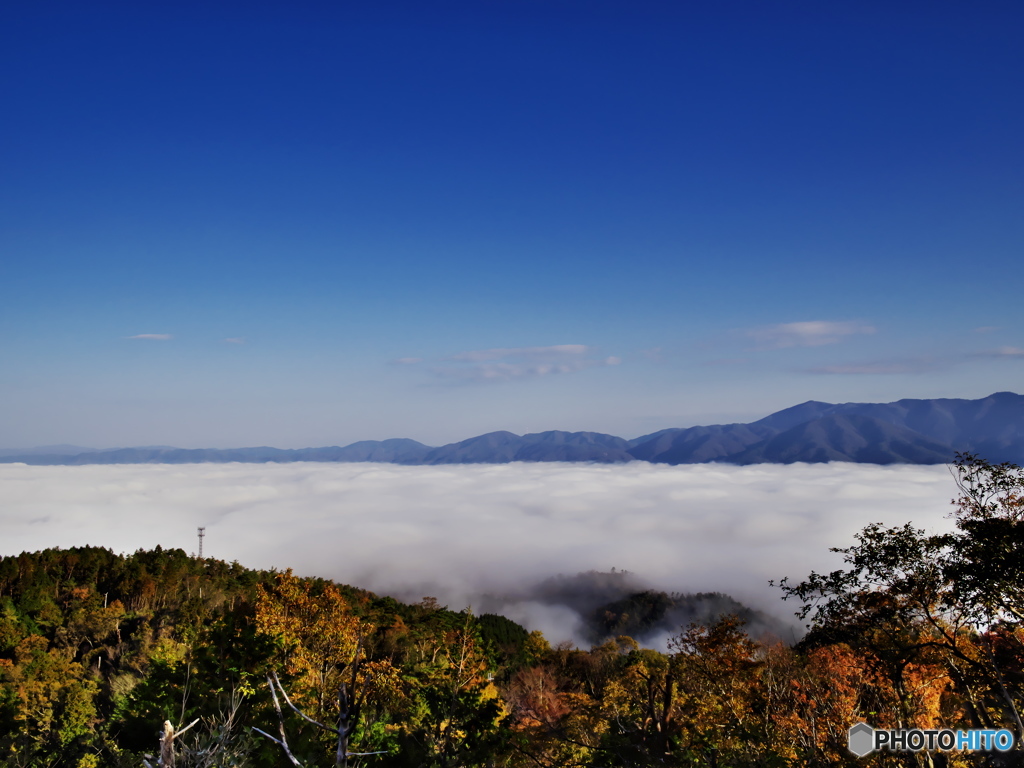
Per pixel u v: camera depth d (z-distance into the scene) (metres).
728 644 32.81
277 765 13.80
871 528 20.47
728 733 22.64
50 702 33.06
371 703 18.16
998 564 17.05
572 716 32.09
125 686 23.97
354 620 25.81
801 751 20.42
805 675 27.33
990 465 18.89
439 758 16.28
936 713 20.97
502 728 19.75
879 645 21.00
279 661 18.75
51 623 80.56
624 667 50.47
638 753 19.03
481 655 21.48
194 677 17.09
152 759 7.69
